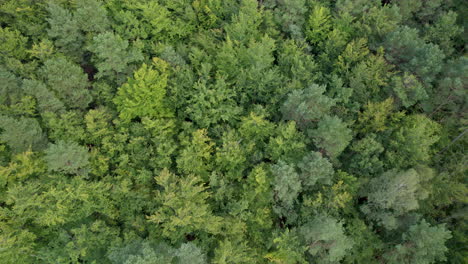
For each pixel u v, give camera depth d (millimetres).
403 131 33781
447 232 26547
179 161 29641
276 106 36094
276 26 41688
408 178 28422
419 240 27016
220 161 31188
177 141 33375
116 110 33938
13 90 30125
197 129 32156
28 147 28484
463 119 35719
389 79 37375
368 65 36656
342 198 29922
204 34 39719
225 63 35938
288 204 30844
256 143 34156
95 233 27391
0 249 24344
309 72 36406
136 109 31500
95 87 33969
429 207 33688
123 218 28984
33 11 36031
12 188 25484
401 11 43688
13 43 33531
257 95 37000
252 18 38844
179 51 37875
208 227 26891
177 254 23531
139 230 28281
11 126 26562
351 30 40594
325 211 30391
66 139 30078
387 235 32156
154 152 31359
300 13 41719
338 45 39094
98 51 30859
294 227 29484
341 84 35156
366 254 30922
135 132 31484
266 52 34781
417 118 33312
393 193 29219
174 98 33219
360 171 33312
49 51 33125
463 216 32312
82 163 27672
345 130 31297
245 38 38719
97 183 28125
